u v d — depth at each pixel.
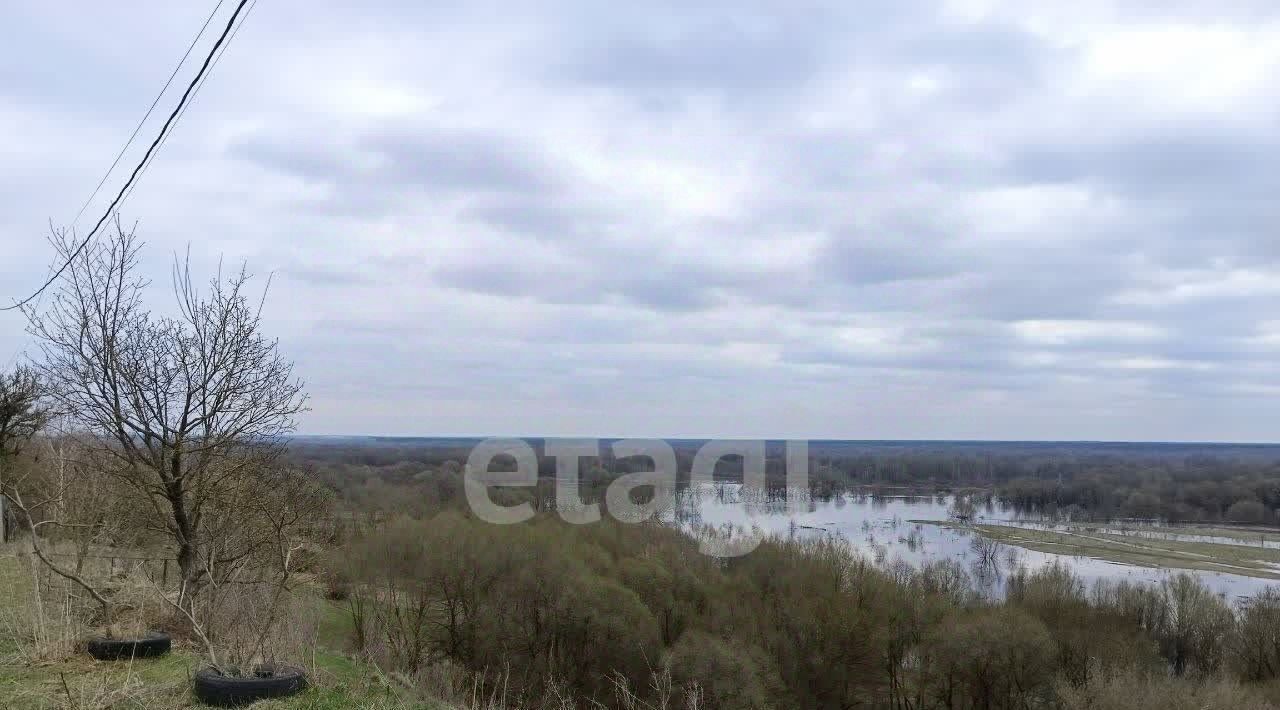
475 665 29.50
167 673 8.92
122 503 12.10
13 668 8.80
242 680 8.17
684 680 27.08
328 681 9.35
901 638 35.72
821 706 33.06
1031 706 33.72
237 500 10.29
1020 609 36.38
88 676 8.60
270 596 10.61
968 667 33.19
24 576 12.55
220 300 9.98
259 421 10.11
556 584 30.61
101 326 9.16
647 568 33.78
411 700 9.22
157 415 9.54
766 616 34.03
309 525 11.22
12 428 16.97
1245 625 38.62
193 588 9.97
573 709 14.27
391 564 29.25
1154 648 36.88
